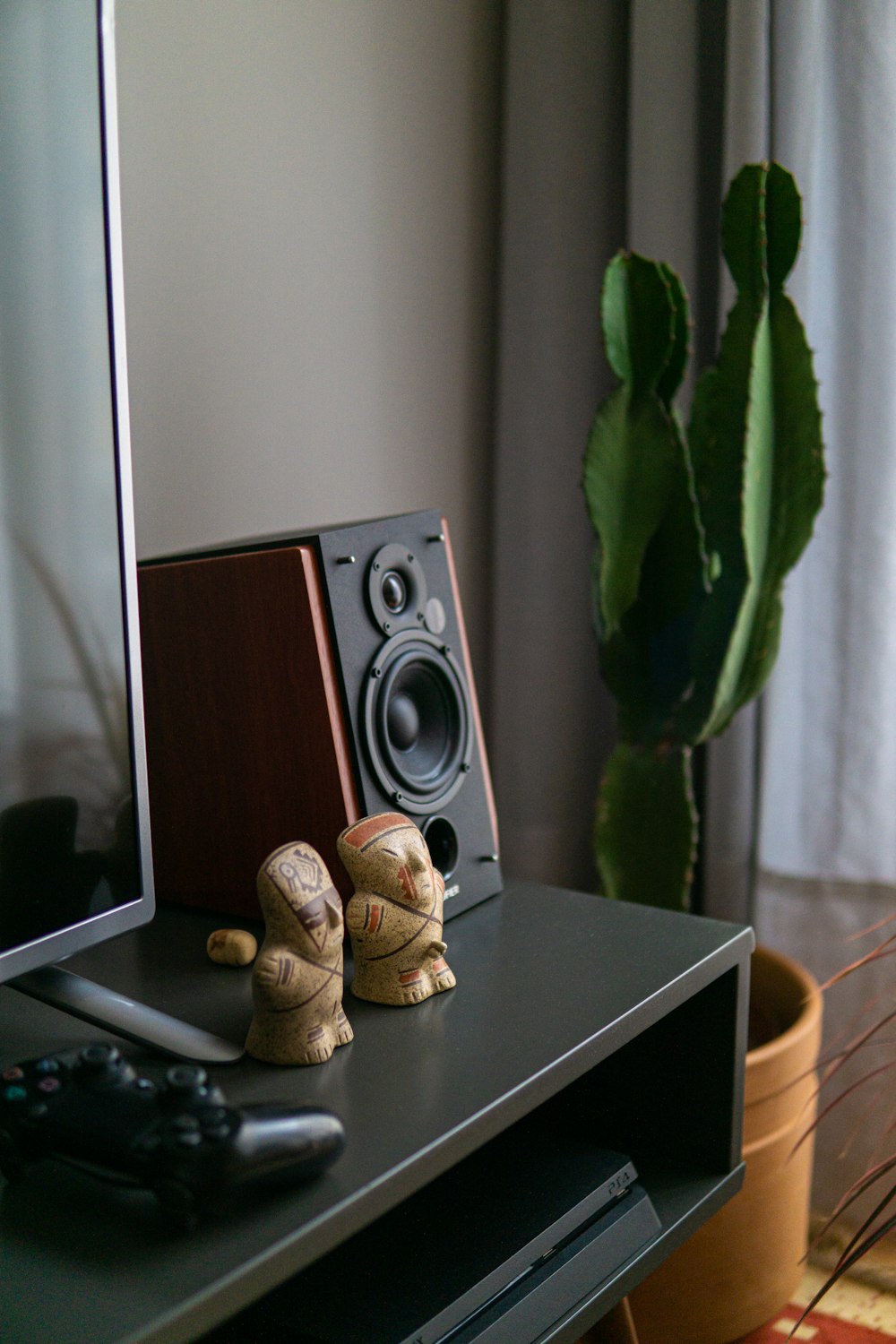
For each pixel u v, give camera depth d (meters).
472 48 1.44
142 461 1.12
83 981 0.76
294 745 0.87
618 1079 0.97
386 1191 0.59
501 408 1.49
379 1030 0.75
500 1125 0.66
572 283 1.46
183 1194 0.53
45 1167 0.62
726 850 1.39
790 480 1.15
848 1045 1.35
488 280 1.52
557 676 1.51
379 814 0.81
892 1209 1.28
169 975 0.85
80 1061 0.61
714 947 0.87
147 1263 0.53
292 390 1.26
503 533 1.50
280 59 1.20
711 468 1.17
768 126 1.29
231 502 1.21
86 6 0.70
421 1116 0.64
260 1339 0.67
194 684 0.92
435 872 0.81
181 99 1.11
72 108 0.70
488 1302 0.71
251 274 1.20
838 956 1.37
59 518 0.71
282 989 0.69
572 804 1.54
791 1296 1.16
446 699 0.96
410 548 0.93
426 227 1.41
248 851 0.92
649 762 1.23
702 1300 1.08
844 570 1.32
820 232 1.29
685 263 1.38
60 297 0.70
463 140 1.45
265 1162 0.55
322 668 0.84
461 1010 0.77
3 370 0.67
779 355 1.13
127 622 0.76
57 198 0.69
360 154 1.31
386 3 1.31
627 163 1.42
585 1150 0.86
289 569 0.84
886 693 1.32
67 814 0.73
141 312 1.10
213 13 1.13
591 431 1.16
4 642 0.68
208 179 1.14
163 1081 0.59
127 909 0.77
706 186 1.40
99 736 0.75
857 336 1.29
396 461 1.41
